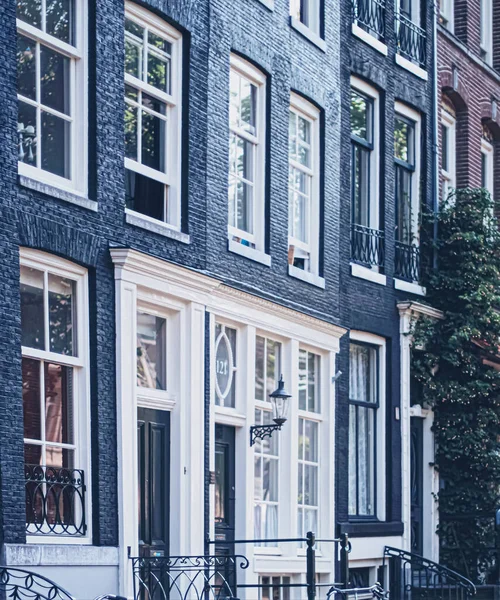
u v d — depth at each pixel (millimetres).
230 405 19266
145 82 17484
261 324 19781
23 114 15234
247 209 20125
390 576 23078
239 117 19891
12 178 14562
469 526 24766
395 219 24984
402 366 24141
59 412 15406
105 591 15672
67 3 16000
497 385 25062
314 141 22062
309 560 17453
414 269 24938
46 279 15289
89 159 16094
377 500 23562
